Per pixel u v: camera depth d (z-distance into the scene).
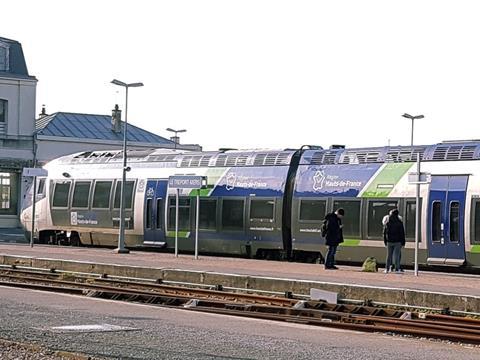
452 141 49.50
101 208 65.38
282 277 40.75
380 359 22.06
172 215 60.72
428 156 49.44
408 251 49.25
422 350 24.42
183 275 43.88
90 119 110.25
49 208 69.44
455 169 48.06
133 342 23.44
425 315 32.78
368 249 50.88
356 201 51.66
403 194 49.66
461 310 33.19
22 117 96.69
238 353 22.12
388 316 33.78
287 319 31.75
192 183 54.50
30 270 50.50
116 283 44.91
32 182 72.81
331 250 47.56
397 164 50.62
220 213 58.22
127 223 63.44
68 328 25.88
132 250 64.56
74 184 67.81
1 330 25.08
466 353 24.14
